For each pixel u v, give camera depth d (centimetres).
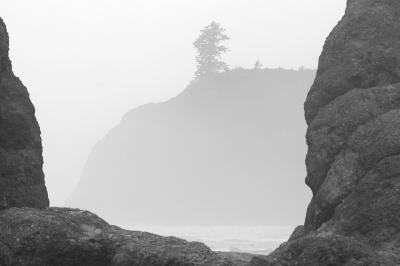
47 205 1470
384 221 1404
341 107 1775
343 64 1912
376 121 1631
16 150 1427
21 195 1382
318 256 1020
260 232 8712
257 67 15875
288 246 1079
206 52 15938
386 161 1486
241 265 1112
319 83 1945
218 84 15338
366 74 1847
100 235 1171
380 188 1452
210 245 5622
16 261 1108
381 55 1845
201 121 14512
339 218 1529
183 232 9094
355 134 1658
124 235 1187
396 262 1128
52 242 1120
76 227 1170
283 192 12719
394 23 1903
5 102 1438
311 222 1745
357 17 1956
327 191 1644
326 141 1769
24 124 1456
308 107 1972
